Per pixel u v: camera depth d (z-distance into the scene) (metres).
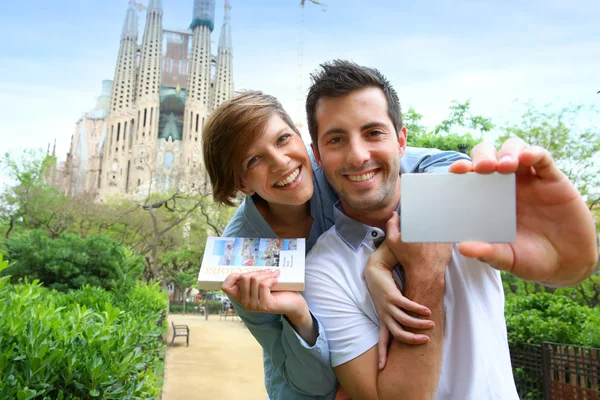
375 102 1.40
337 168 1.42
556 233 1.08
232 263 1.40
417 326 1.33
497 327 1.49
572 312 6.57
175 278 34.94
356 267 1.55
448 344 1.45
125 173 93.56
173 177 90.69
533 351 5.94
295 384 1.56
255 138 1.52
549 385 5.35
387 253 1.50
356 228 1.59
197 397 7.26
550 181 1.05
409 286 1.39
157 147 96.19
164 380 8.02
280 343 1.58
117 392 2.03
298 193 1.57
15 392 1.54
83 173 94.81
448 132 15.71
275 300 1.34
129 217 26.09
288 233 1.83
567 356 5.19
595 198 14.21
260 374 9.45
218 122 1.56
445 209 0.83
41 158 24.73
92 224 24.69
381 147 1.40
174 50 105.75
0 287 2.36
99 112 102.56
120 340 2.31
